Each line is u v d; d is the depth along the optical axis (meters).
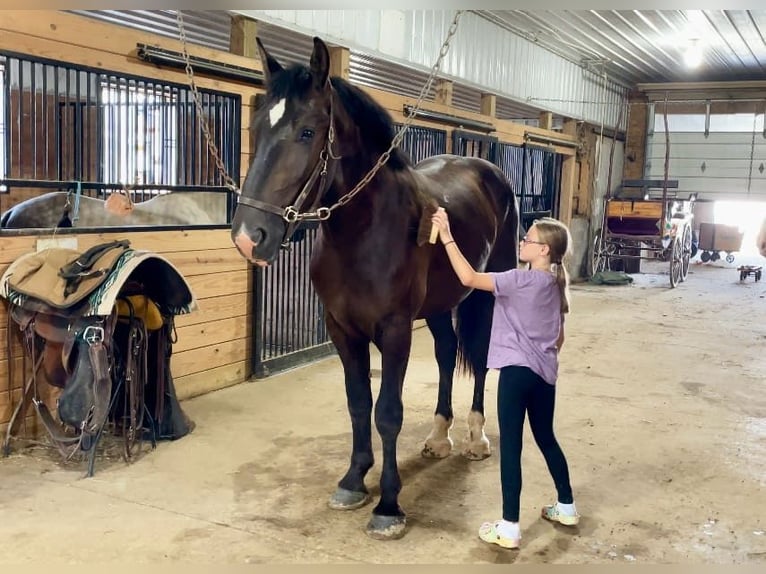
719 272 12.14
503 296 2.46
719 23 7.81
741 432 3.79
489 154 7.43
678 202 11.66
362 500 2.73
